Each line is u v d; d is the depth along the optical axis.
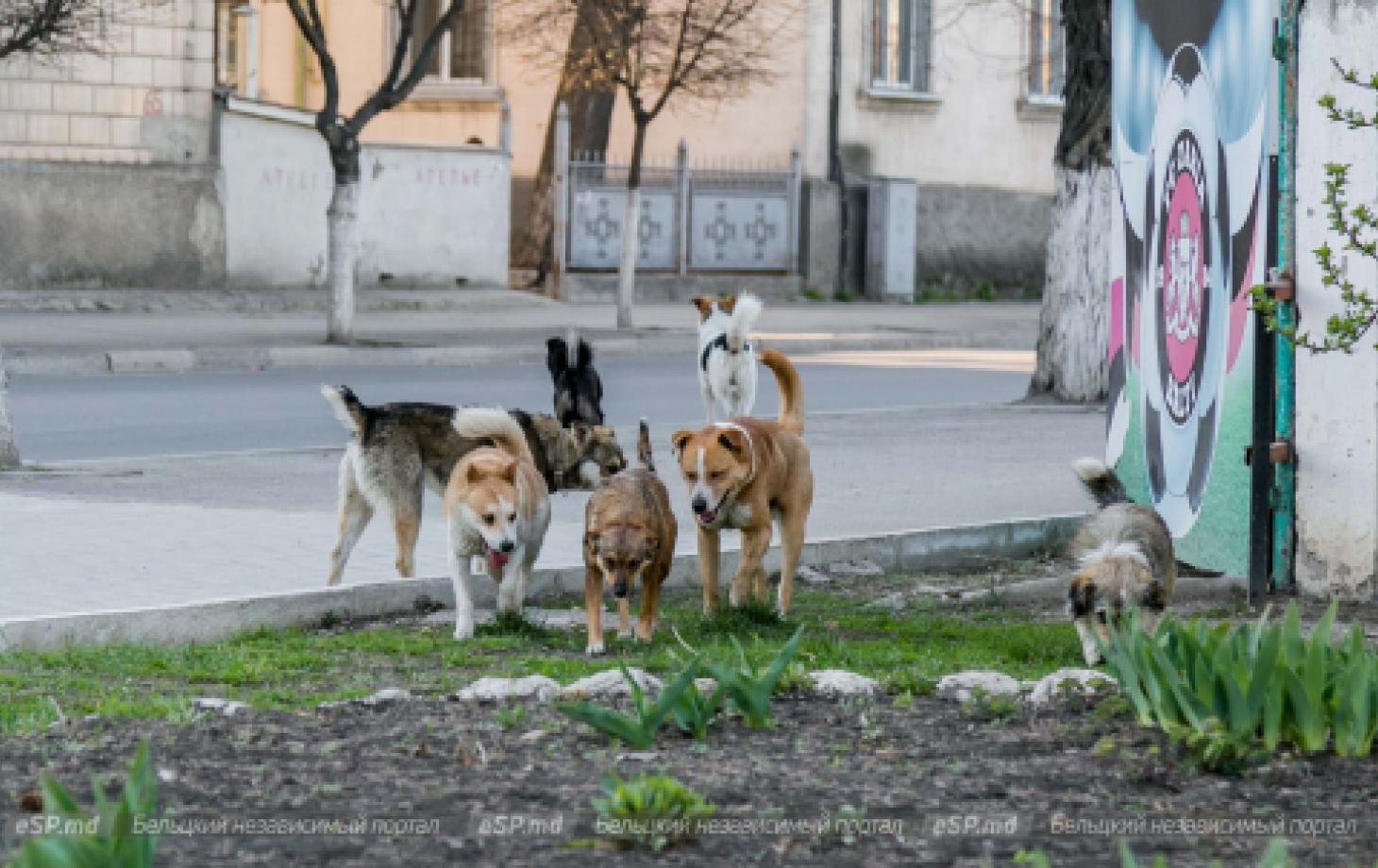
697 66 36.84
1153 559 10.24
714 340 21.05
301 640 10.59
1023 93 49.19
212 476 17.05
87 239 35.19
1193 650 7.45
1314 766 7.10
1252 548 12.95
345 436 20.52
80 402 23.08
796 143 44.59
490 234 41.31
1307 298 12.68
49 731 7.34
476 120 44.97
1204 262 13.80
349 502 12.36
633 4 34.34
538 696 8.27
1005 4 48.16
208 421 21.55
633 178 35.03
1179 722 7.44
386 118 45.81
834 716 7.91
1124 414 15.59
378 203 39.72
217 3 41.78
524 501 11.16
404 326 33.91
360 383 26.09
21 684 8.62
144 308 34.19
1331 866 6.01
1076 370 24.70
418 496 12.39
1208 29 13.71
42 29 27.64
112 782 6.50
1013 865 5.93
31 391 24.23
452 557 11.12
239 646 10.30
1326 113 12.44
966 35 47.97
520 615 11.30
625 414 23.08
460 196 40.84
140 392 24.42
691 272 43.34
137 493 15.85
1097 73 24.45
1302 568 13.03
